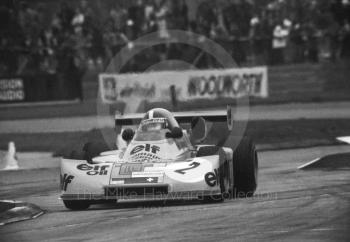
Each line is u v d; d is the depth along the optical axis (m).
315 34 114.88
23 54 113.06
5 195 44.47
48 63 114.00
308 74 115.44
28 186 49.09
